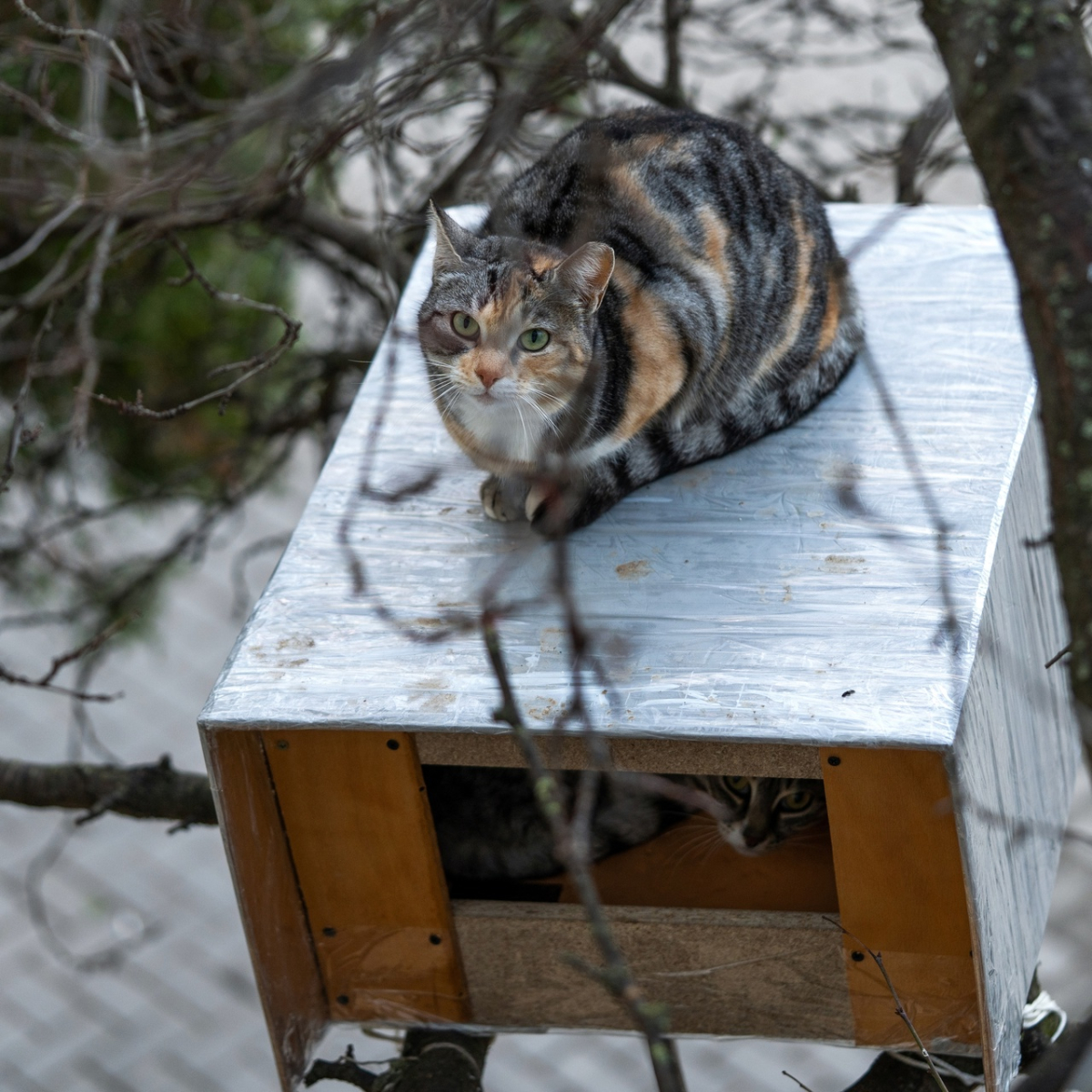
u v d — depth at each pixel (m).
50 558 7.31
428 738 4.23
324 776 4.34
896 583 4.24
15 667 13.19
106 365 8.34
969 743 3.83
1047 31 2.97
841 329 5.24
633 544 4.53
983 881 3.82
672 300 4.83
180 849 12.56
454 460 4.91
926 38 9.20
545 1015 4.76
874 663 3.96
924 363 5.16
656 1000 4.64
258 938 4.33
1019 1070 4.82
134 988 11.71
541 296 4.53
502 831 5.00
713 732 3.82
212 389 8.13
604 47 5.69
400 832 4.41
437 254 4.81
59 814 12.85
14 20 7.39
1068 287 2.82
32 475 7.79
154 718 13.25
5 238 7.61
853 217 5.95
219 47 6.25
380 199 5.69
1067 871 10.94
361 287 7.34
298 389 7.56
